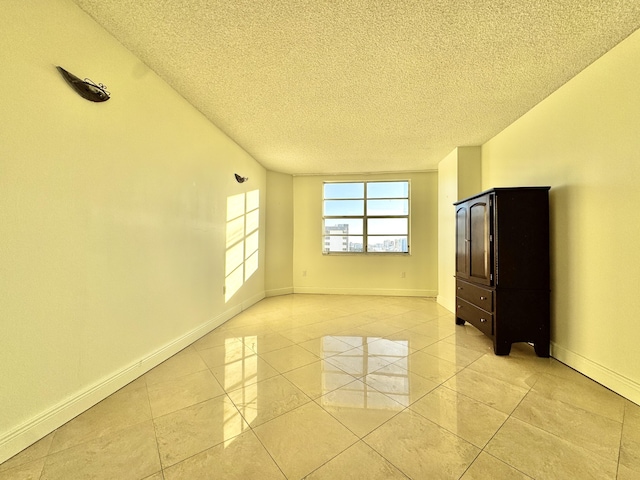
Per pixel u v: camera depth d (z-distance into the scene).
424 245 5.12
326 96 2.49
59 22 1.44
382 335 2.97
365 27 1.67
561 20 1.61
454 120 2.97
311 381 1.97
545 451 1.30
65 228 1.49
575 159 2.17
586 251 2.07
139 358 2.04
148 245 2.12
